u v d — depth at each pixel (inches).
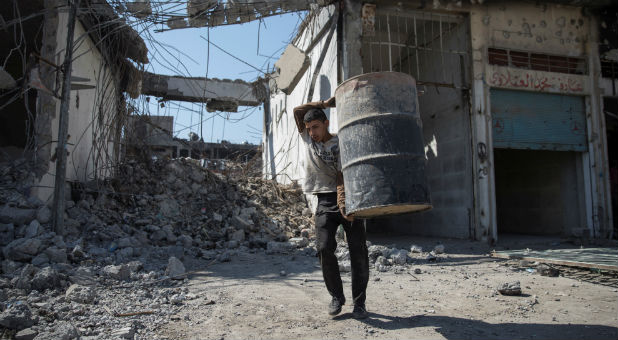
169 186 314.2
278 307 110.5
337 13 293.3
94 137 277.7
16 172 212.5
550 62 337.7
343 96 93.6
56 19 225.1
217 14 273.1
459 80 320.5
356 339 85.2
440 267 186.4
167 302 114.3
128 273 143.9
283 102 491.8
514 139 319.9
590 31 343.6
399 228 423.5
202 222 271.4
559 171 370.0
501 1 323.0
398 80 90.7
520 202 426.9
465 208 314.2
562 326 95.5
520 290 129.3
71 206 225.1
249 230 266.4
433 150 362.6
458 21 322.7
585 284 146.5
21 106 357.7
